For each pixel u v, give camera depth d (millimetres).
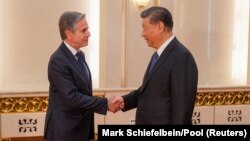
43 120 5180
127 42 7375
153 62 3184
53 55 3377
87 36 3385
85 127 3459
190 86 2920
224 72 8086
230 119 5773
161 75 2990
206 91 5637
